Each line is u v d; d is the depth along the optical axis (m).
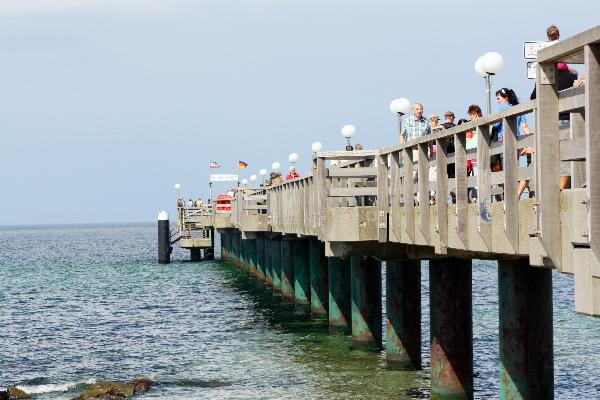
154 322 37.50
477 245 13.17
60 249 133.50
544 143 9.29
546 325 14.33
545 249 9.41
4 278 68.38
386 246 19.92
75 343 32.03
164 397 21.64
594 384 21.95
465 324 18.44
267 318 36.50
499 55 14.11
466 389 18.42
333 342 28.44
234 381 23.28
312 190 23.22
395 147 17.75
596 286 8.65
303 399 20.59
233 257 71.94
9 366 27.34
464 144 13.75
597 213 8.27
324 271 34.81
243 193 44.34
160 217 80.50
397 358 22.91
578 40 8.34
